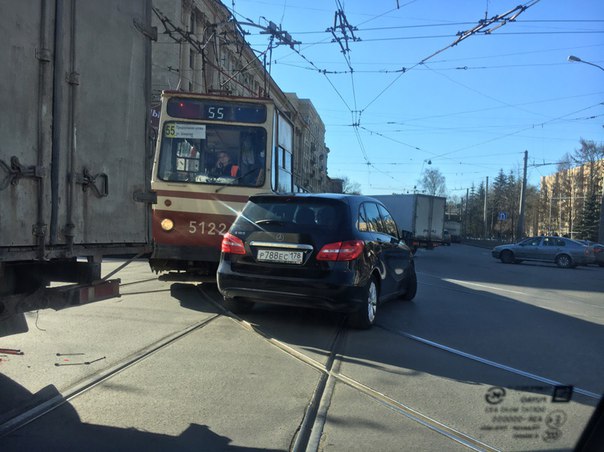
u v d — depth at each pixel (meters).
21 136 3.06
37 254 3.21
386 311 8.17
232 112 8.42
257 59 15.91
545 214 90.31
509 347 6.00
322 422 3.64
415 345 5.92
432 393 4.29
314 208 6.46
